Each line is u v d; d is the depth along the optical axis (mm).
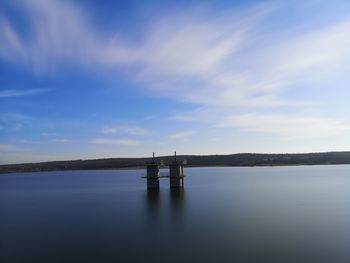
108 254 51406
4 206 105750
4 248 55344
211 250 52062
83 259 49594
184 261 47750
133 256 50281
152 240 58188
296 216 77062
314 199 107062
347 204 95188
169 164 141000
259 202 101250
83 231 65812
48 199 124062
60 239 60094
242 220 73188
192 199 110375
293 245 53844
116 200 112812
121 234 62719
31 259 50062
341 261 46875
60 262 48625
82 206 100562
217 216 78438
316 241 55812
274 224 68562
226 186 159500
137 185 183125
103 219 77750
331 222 70125
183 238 59062
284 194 122438
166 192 133000
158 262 47688
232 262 46969
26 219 80375
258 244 54719
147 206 96500
